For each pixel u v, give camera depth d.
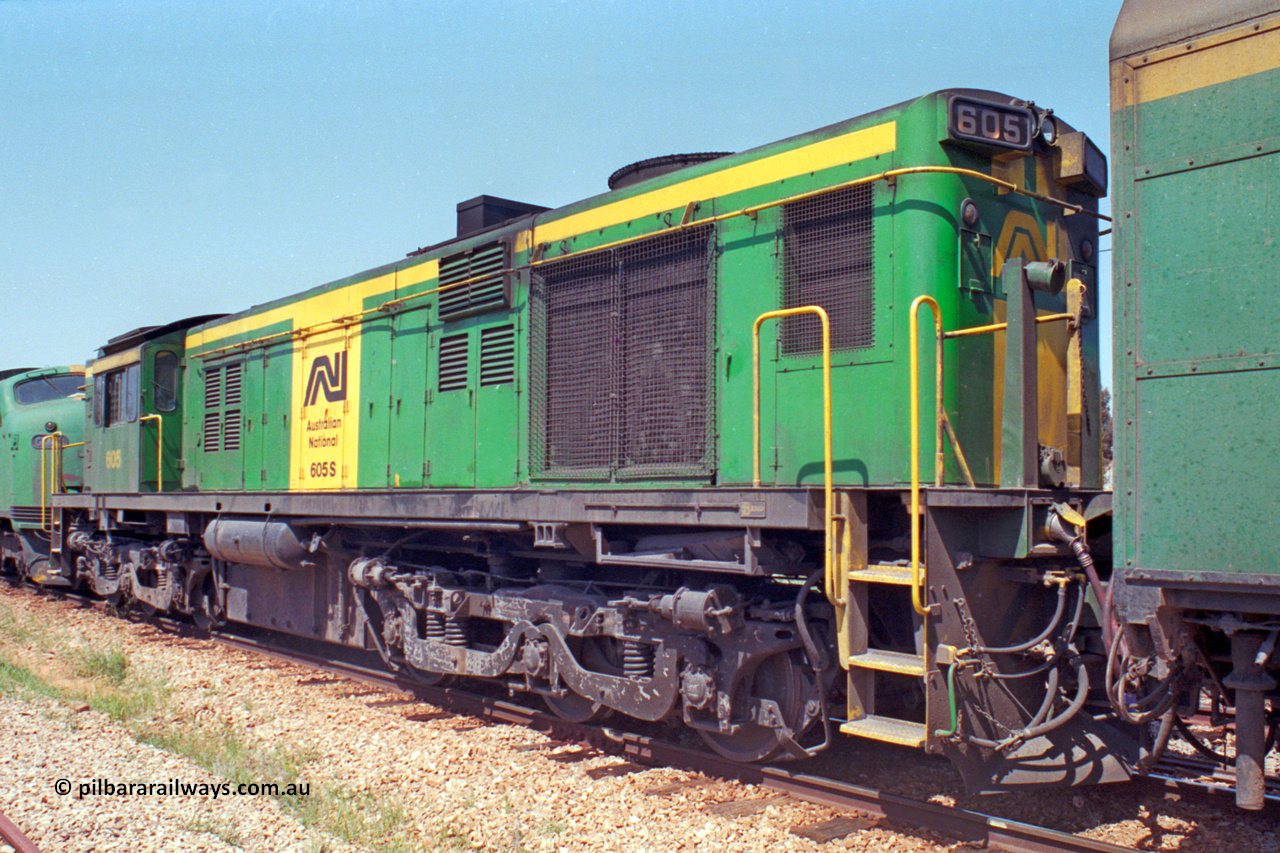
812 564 5.77
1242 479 3.73
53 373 17.88
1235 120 3.84
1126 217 4.14
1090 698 5.46
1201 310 3.89
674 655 5.93
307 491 9.23
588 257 7.00
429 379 8.41
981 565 5.21
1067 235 6.15
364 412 9.18
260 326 11.00
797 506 5.15
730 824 5.14
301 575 9.86
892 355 5.36
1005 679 5.22
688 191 6.44
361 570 8.48
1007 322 5.37
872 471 5.39
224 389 11.52
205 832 4.88
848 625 5.14
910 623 5.61
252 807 5.32
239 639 11.23
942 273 5.28
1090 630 5.38
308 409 10.02
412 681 8.55
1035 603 5.52
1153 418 4.00
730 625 5.62
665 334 6.46
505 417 7.56
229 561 11.05
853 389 5.50
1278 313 3.68
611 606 6.38
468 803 5.52
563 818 5.30
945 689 4.79
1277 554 3.63
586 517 6.35
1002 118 5.52
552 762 6.39
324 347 9.84
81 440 15.85
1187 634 4.05
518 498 6.88
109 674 9.16
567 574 7.48
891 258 5.40
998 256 5.62
